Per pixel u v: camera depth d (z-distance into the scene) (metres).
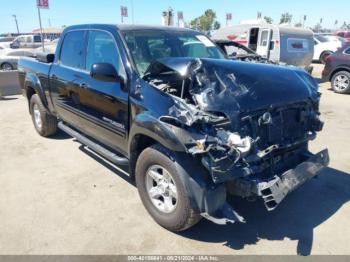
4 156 5.19
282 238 3.14
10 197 3.88
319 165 3.41
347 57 10.84
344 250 2.98
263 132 2.96
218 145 2.64
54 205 3.71
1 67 17.02
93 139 4.65
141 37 3.84
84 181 4.29
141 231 3.23
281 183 2.83
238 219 2.79
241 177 2.82
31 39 27.89
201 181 2.78
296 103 3.26
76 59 4.52
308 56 13.74
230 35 14.73
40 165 4.82
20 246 3.02
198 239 3.12
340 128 6.69
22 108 8.80
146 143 3.40
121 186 4.14
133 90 3.34
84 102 4.28
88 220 3.41
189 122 2.69
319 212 3.57
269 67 3.47
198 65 2.94
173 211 3.06
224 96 2.84
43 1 15.10
